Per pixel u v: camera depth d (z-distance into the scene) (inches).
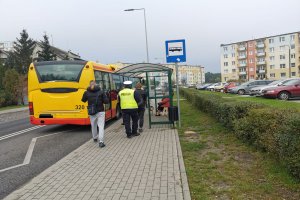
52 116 526.9
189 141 379.2
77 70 526.0
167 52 486.0
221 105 442.6
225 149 321.4
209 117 583.2
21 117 1026.1
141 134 461.7
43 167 309.9
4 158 357.1
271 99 990.4
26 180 268.4
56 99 524.7
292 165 205.5
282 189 201.2
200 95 745.0
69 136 501.0
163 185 223.1
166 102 625.0
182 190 210.7
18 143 457.7
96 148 373.4
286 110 273.3
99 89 397.4
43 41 2883.9
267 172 233.6
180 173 248.8
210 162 276.4
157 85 526.3
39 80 527.2
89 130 559.2
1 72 1927.9
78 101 522.9
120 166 282.4
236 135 362.3
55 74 526.3
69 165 294.7
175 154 315.0
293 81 1018.7
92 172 267.4
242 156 289.1
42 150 394.9
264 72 4183.1
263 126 277.4
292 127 205.5
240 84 1672.0
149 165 279.6
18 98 1934.1
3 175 285.4
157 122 520.1
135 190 216.5
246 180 222.4
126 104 434.0
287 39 3961.6
